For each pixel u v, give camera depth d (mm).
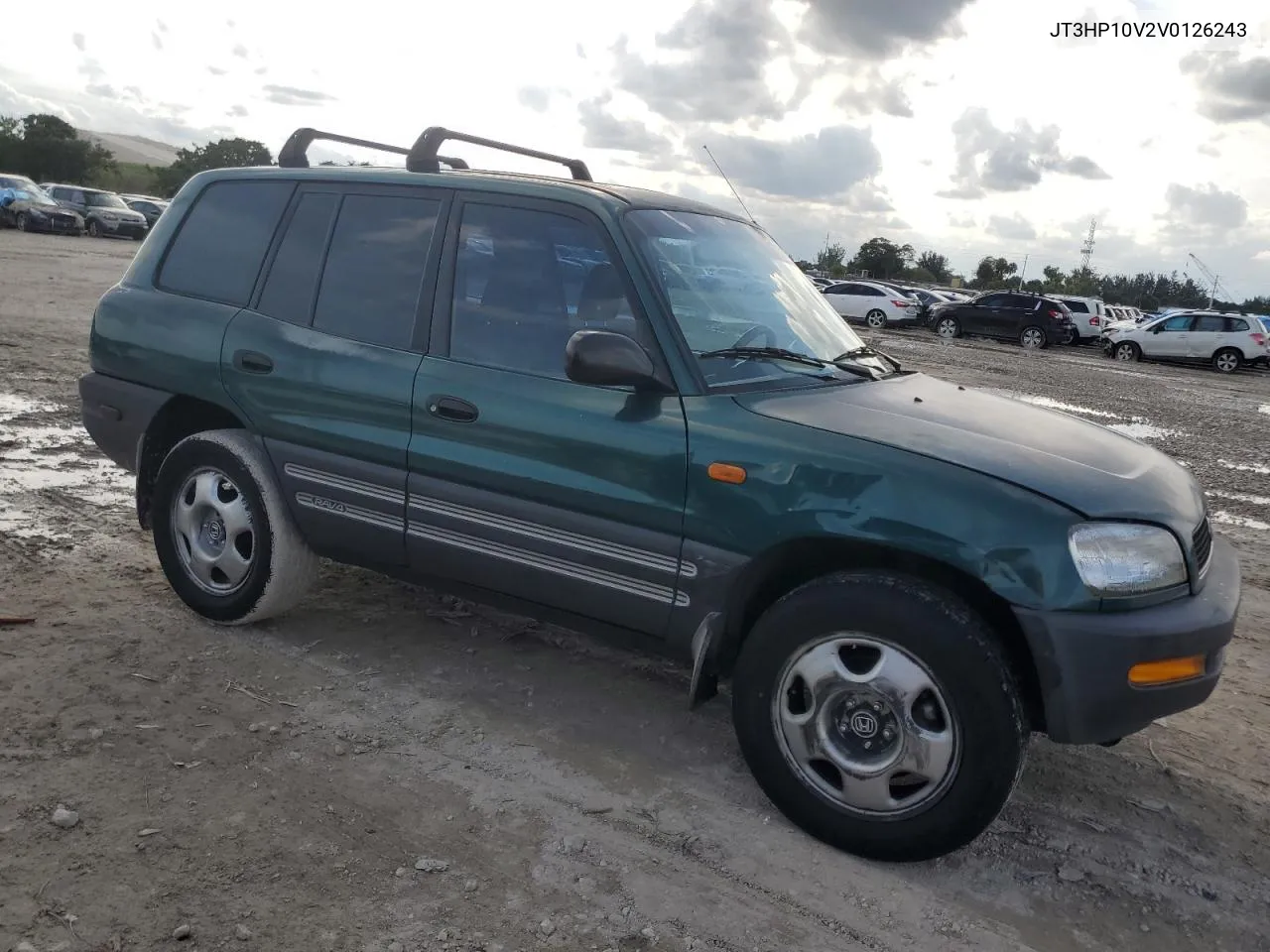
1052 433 3410
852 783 2979
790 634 3043
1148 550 2867
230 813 3035
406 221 3939
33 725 3422
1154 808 3482
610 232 3492
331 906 2672
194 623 4352
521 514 3514
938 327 32562
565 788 3312
